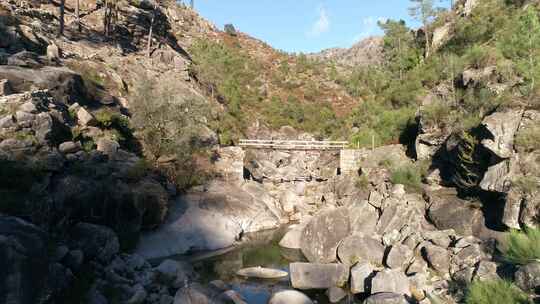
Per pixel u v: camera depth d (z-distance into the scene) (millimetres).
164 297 17453
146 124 34812
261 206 36312
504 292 9852
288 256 26500
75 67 38344
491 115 22859
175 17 93312
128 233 24828
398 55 64562
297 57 110375
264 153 59594
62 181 21031
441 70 45219
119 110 37500
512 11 41688
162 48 60750
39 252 13367
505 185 20016
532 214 18062
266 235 32125
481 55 33094
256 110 74938
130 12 58062
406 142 39344
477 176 23953
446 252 20172
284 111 74938
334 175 43156
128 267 19859
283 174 52625
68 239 18484
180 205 31312
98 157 26344
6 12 37375
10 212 16594
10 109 22297
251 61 95625
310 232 26781
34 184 19453
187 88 53375
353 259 22766
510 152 20562
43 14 46312
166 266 20703
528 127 20406
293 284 20656
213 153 42219
